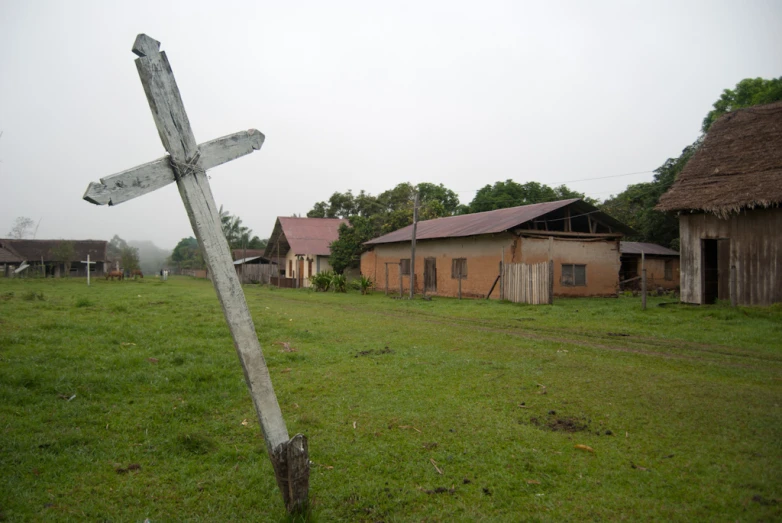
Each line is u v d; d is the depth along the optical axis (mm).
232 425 5199
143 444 4641
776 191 14703
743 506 3480
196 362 7887
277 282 41594
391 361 8258
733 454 4422
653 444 4656
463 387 6605
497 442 4688
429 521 3324
